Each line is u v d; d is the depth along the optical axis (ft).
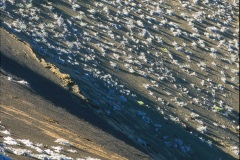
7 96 353.10
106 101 552.82
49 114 360.28
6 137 253.03
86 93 537.24
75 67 602.03
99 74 625.41
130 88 638.53
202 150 578.66
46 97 420.36
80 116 433.89
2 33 542.98
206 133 629.92
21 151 229.25
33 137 280.51
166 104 650.02
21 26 619.67
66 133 326.65
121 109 559.79
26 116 325.83
